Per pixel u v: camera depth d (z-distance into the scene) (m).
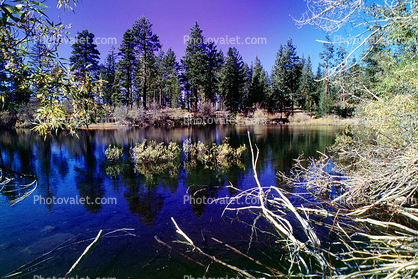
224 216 4.44
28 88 2.25
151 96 42.00
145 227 3.95
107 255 3.13
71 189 5.97
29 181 6.71
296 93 43.09
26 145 14.29
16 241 3.49
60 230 3.84
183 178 6.98
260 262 3.01
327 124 33.69
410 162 3.61
